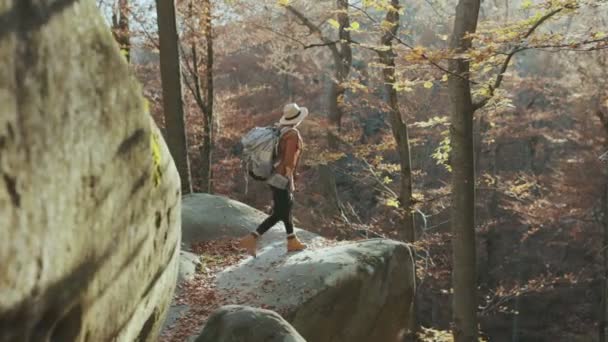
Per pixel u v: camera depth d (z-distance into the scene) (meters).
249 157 6.00
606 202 19.50
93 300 1.83
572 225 23.61
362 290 5.75
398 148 10.48
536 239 26.41
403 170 10.52
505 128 23.09
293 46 13.94
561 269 25.52
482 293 25.73
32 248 1.46
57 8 1.59
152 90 17.91
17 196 1.40
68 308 1.68
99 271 1.85
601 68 17.89
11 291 1.39
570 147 26.66
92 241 1.78
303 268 5.71
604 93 16.53
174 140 9.41
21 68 1.42
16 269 1.40
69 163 1.63
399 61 10.50
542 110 26.89
